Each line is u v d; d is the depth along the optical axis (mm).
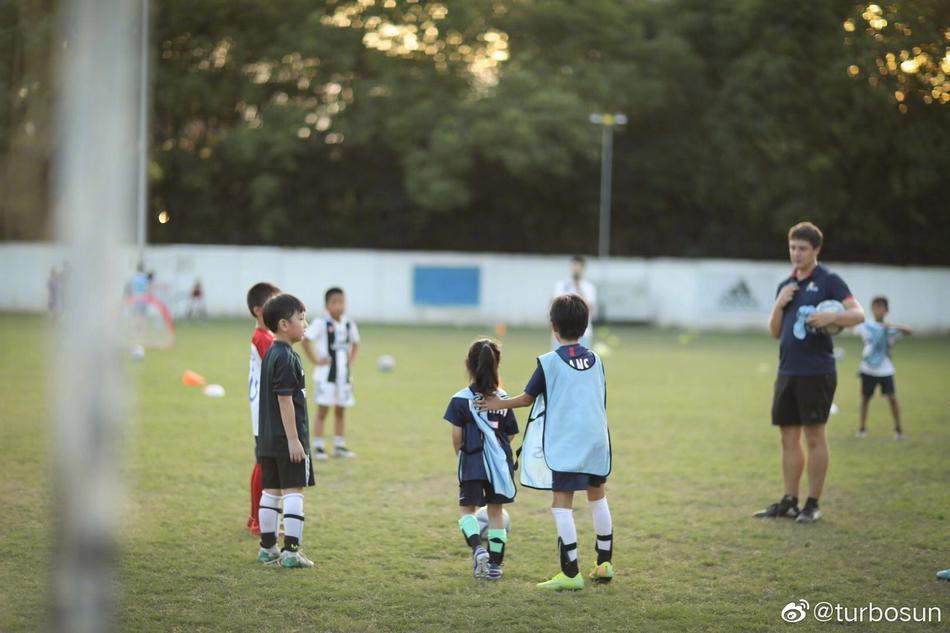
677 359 24250
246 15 40062
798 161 38875
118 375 1912
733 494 9195
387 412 14438
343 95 39562
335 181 43031
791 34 37219
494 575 6371
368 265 39000
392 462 10625
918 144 33281
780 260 43312
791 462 8336
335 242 43938
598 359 6473
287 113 38625
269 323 6738
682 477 9984
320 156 42219
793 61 36625
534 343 28516
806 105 36719
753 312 37594
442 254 39062
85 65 1887
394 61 39031
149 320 32438
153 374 18328
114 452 1917
